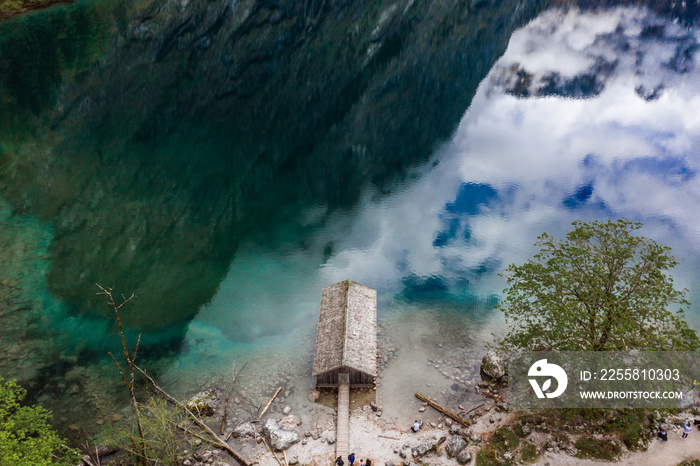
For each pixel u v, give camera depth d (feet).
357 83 472.85
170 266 248.73
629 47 627.05
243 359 192.03
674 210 299.58
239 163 348.38
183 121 392.47
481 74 526.57
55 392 179.11
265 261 254.06
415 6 638.53
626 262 151.94
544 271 159.53
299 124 402.31
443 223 287.69
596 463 144.97
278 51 497.05
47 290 228.63
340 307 186.91
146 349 198.18
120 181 318.45
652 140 394.52
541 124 428.15
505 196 317.22
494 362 180.04
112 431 162.30
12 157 330.13
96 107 394.52
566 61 578.25
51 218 280.31
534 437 154.71
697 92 487.20
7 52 432.25
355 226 285.02
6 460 123.24
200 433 159.53
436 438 157.07
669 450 147.13
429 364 187.42
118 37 464.24
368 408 169.17
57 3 496.23
